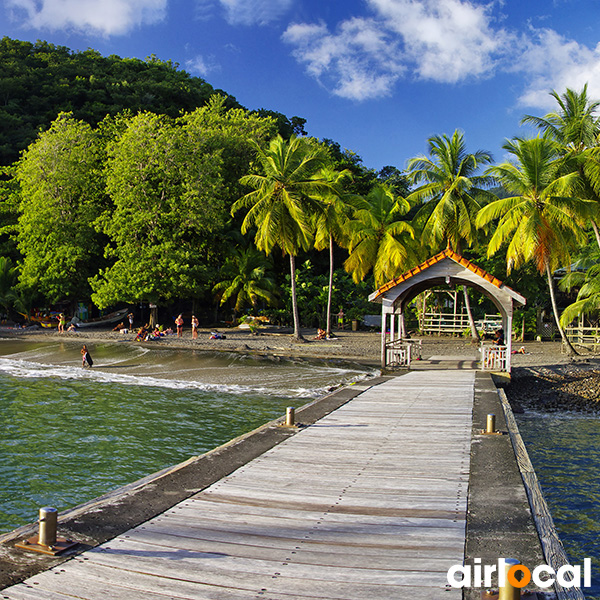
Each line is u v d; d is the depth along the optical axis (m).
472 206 35.78
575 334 39.88
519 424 20.41
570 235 34.12
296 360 32.31
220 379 26.59
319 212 38.72
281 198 37.44
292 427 11.70
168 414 19.50
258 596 4.71
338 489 7.69
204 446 15.67
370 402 14.95
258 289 51.50
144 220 46.00
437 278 24.06
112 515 6.60
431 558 5.46
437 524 6.38
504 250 48.12
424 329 48.81
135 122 48.72
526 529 6.20
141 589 4.80
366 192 69.06
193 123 55.53
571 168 31.02
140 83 76.69
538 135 31.55
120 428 17.55
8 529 10.23
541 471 14.83
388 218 41.66
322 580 5.01
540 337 45.16
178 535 6.04
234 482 7.99
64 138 51.91
